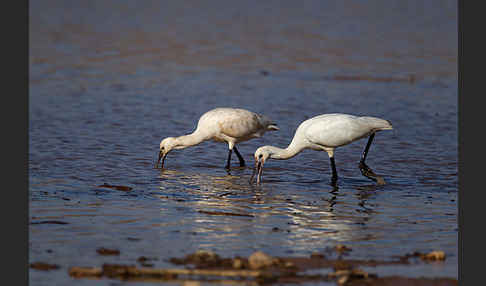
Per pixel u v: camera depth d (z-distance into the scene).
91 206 13.16
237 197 14.19
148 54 36.47
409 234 11.88
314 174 16.38
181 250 10.82
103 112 23.16
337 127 15.47
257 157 15.70
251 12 55.78
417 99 26.55
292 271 9.95
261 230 11.95
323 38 43.06
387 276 9.84
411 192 14.79
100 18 50.62
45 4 57.44
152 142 19.36
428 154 18.22
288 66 33.94
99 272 9.75
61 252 10.66
